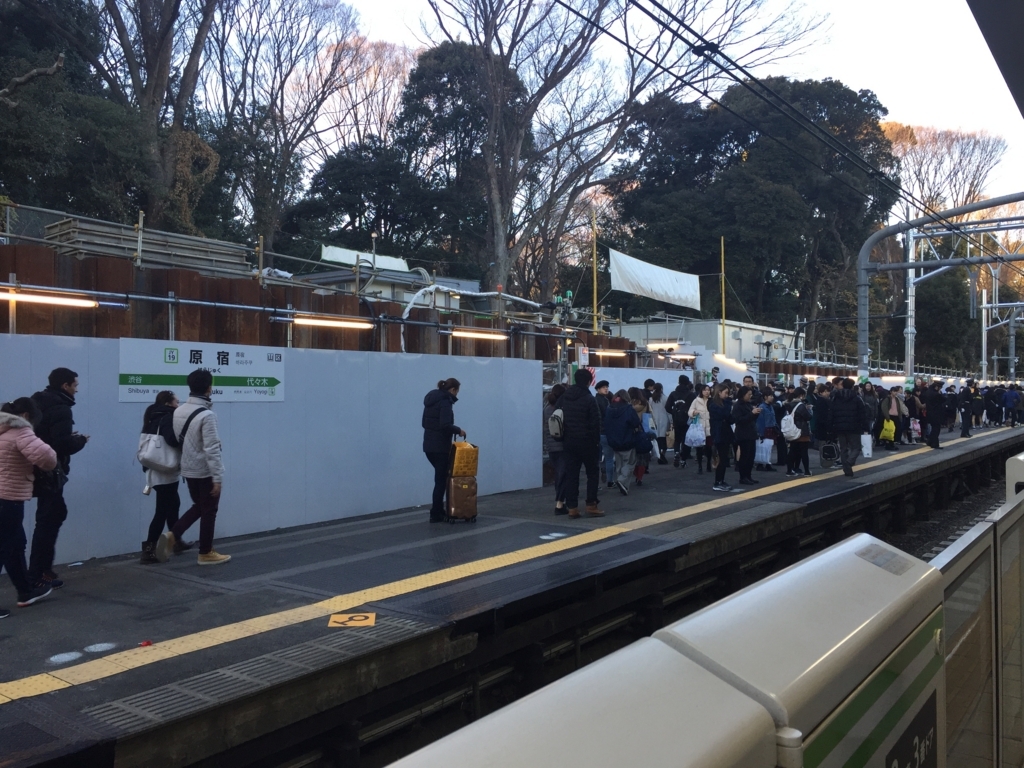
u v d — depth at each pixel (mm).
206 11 22000
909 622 1853
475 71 27562
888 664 1698
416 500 10445
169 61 21578
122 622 5156
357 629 4934
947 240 51062
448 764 958
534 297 33312
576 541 7699
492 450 11711
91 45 22547
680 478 13320
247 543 7867
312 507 9078
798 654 1402
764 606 1567
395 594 5781
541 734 1032
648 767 999
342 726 4559
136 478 7527
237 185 29234
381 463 9945
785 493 11109
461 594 5746
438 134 35344
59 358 7008
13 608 5516
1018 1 5012
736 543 8430
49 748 3303
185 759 3676
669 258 35688
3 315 7129
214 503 6879
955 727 2238
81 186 19078
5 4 20766
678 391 15812
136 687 4008
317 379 9180
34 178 17766
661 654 1301
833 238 40812
